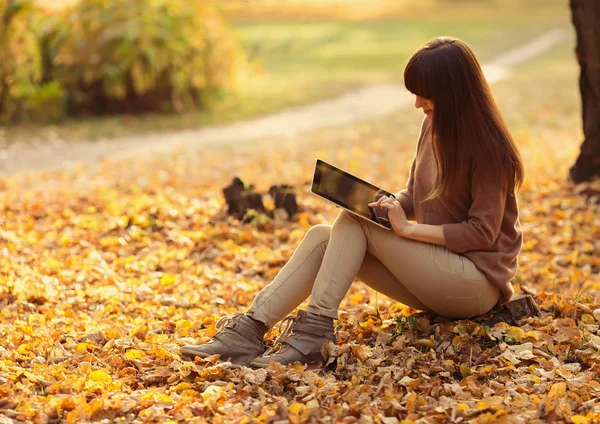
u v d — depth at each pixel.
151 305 4.91
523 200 7.70
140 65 15.82
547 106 16.58
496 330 3.93
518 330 3.92
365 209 3.62
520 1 60.53
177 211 7.02
